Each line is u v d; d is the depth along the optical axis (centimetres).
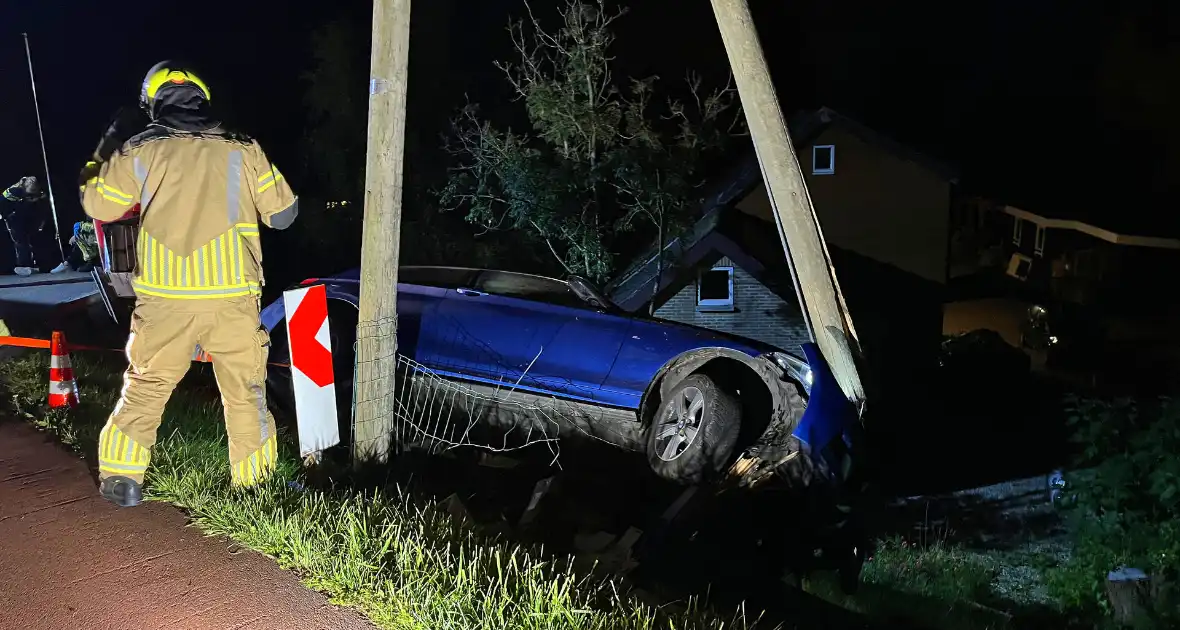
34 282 1397
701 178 1698
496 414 681
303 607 331
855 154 1852
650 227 1502
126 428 385
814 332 632
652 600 397
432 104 1692
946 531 947
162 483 427
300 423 496
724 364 707
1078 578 775
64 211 2080
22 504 411
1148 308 2333
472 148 1488
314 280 756
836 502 635
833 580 669
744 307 1606
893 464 995
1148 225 2277
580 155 1377
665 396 657
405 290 715
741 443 693
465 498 547
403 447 603
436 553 370
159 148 365
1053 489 1026
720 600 507
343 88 1773
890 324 1870
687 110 1488
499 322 675
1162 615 679
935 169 1838
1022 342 2206
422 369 672
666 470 638
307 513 396
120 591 335
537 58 1462
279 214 401
